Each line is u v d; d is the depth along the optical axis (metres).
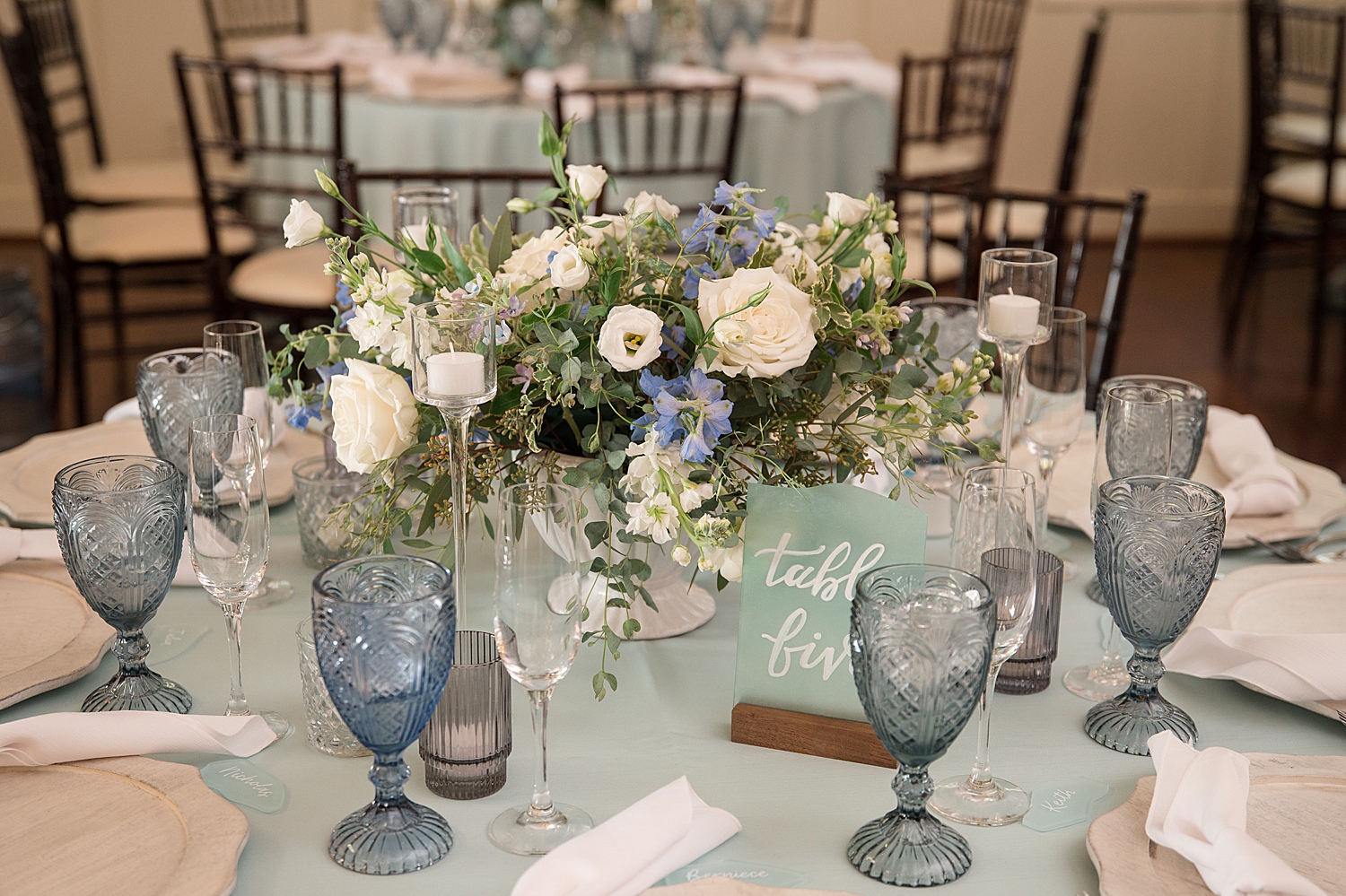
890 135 3.82
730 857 0.91
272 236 3.61
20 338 3.98
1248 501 1.43
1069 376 1.35
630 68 3.79
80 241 3.47
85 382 3.61
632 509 1.04
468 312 1.00
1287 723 1.10
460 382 0.99
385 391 1.11
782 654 1.06
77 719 0.99
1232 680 1.16
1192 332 4.85
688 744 1.07
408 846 0.90
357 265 1.15
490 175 2.13
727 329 1.03
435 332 0.98
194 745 1.00
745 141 3.38
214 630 1.25
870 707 0.84
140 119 5.63
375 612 0.81
